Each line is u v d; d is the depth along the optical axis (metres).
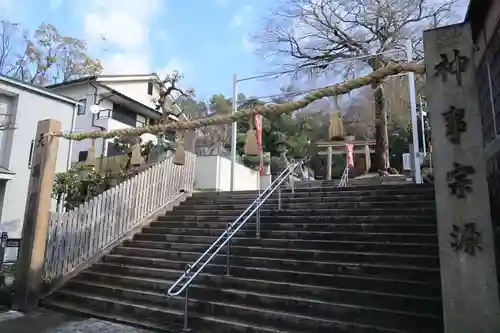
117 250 8.11
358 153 17.81
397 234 6.00
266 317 4.91
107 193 8.24
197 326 5.10
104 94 19.44
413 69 3.66
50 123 7.00
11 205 11.48
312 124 24.53
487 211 3.15
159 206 9.75
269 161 21.27
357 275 5.35
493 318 2.99
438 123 3.41
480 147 3.25
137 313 5.73
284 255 6.33
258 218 7.15
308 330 4.59
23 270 6.54
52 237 7.02
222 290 5.60
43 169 6.85
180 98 23.61
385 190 7.98
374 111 15.81
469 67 3.38
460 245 3.17
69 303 6.45
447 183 3.30
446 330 3.11
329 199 8.19
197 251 7.37
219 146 23.22
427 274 4.95
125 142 15.16
